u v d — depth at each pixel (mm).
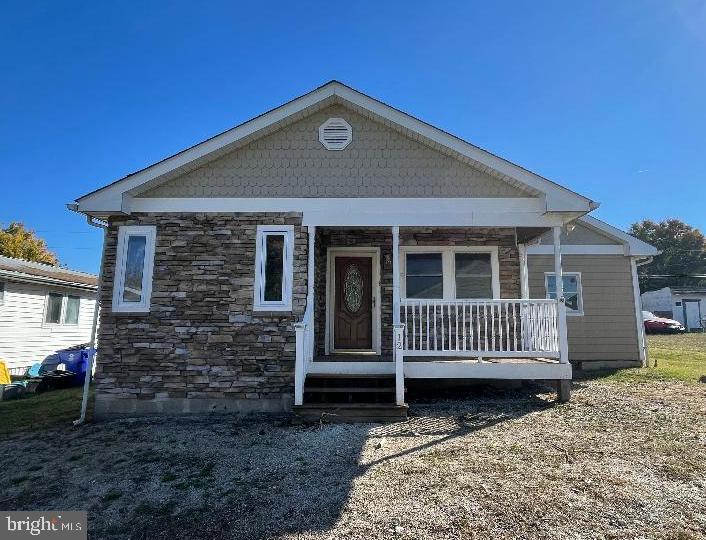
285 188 8430
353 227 9008
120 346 8078
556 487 4309
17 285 13875
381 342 9562
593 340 12938
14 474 5211
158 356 8047
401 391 7219
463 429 6418
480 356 7883
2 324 13320
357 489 4387
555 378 7863
